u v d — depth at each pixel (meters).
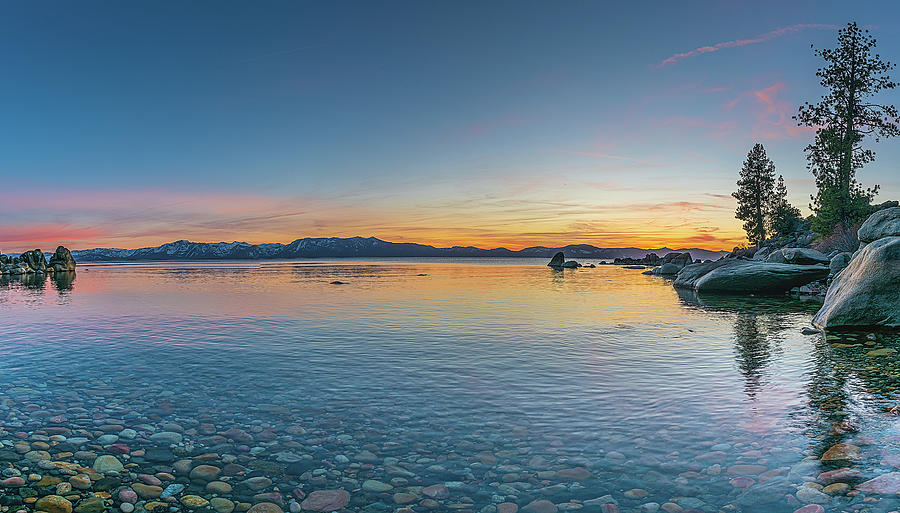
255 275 64.81
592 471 5.94
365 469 6.08
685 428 7.32
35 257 75.69
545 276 59.62
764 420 7.59
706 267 38.09
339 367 11.45
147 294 33.03
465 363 11.81
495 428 7.45
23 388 9.76
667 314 21.17
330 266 119.31
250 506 5.21
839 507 4.92
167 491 5.53
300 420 7.86
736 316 20.33
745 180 84.38
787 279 31.08
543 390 9.45
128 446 6.80
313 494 5.45
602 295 31.16
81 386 9.90
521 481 5.71
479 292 33.88
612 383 9.91
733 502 5.12
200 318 20.39
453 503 5.24
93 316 21.25
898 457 5.98
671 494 5.34
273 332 16.61
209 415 8.12
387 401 8.83
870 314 16.19
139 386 9.89
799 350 12.91
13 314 22.17
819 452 6.29
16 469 6.03
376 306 24.89
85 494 5.45
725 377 10.27
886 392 8.92
